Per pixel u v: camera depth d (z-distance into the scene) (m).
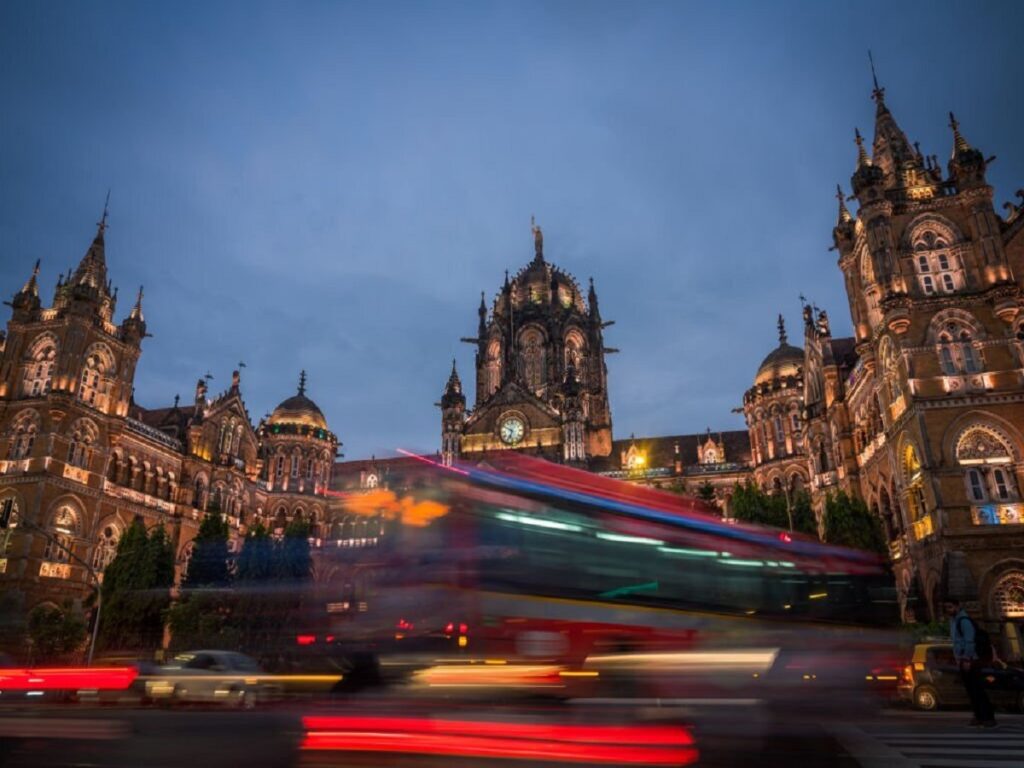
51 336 64.88
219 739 16.06
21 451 61.00
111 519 64.75
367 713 15.87
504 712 16.16
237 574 55.88
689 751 13.63
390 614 18.67
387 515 19.67
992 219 48.19
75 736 16.78
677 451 87.94
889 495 51.97
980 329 46.28
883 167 57.75
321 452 94.88
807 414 67.12
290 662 22.58
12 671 28.59
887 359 50.19
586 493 20.17
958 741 16.69
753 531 22.75
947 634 38.16
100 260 71.31
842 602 24.06
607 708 17.12
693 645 19.55
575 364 102.94
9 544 56.22
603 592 19.03
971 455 43.91
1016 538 41.34
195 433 77.12
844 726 18.88
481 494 19.19
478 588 18.22
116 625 55.06
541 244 120.56
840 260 57.56
